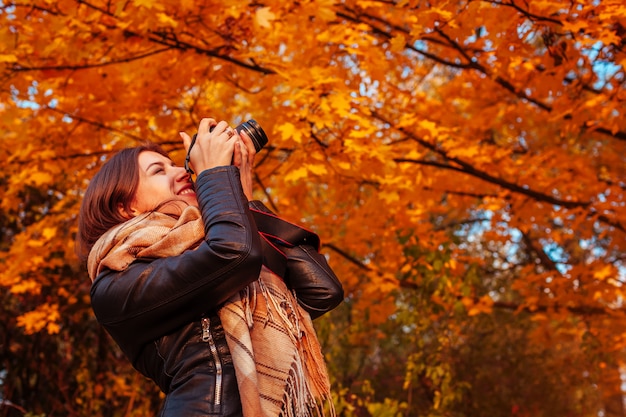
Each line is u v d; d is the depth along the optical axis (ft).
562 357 29.45
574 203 16.55
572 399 30.53
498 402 27.55
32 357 21.89
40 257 16.05
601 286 18.30
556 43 11.84
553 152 17.83
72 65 12.25
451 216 24.16
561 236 21.98
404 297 22.33
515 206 17.31
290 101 11.77
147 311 4.59
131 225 4.94
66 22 11.20
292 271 5.48
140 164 5.41
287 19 12.05
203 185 4.88
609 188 17.67
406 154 15.34
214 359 4.62
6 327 21.66
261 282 5.01
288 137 11.02
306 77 11.34
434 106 17.11
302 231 5.58
